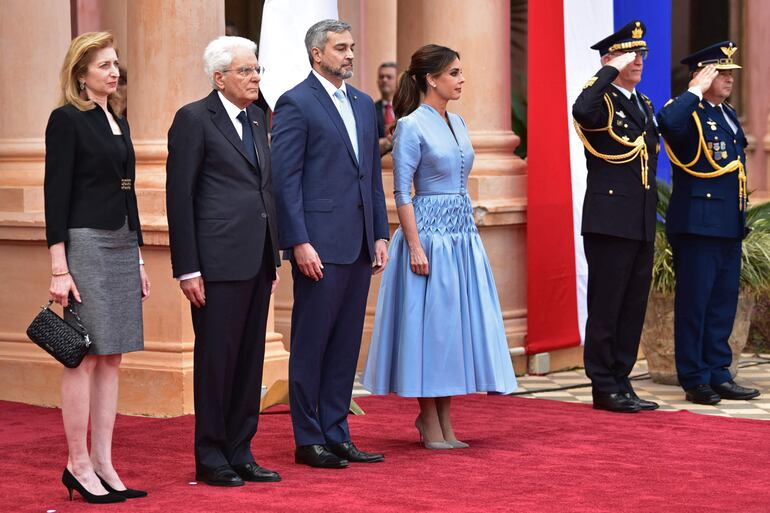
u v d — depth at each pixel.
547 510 7.18
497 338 9.21
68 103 7.45
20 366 11.42
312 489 7.73
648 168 10.84
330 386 8.65
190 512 7.19
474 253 9.23
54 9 11.73
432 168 9.15
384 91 15.27
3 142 11.67
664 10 13.78
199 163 7.80
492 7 12.88
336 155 8.45
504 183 12.80
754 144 17.25
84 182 7.41
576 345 13.05
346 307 8.62
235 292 7.84
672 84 18.00
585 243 10.97
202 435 7.96
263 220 7.92
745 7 17.39
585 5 12.89
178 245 7.77
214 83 7.89
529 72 12.52
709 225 11.23
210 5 11.08
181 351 10.73
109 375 7.68
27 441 9.42
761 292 12.54
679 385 12.37
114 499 7.46
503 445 9.21
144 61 11.02
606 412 10.73
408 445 9.26
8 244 11.52
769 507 7.29
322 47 8.50
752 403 11.43
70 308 7.43
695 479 8.04
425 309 9.04
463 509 7.20
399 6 14.37
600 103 10.65
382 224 8.77
